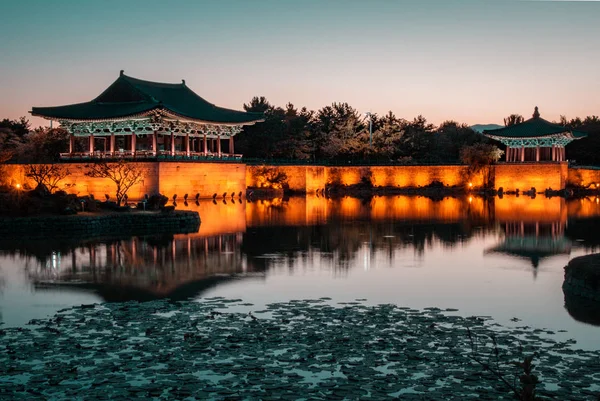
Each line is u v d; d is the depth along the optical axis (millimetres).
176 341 22891
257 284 33094
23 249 45656
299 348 22000
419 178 137625
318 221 67625
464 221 67875
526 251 45438
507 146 135375
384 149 153000
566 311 27156
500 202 100688
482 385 18641
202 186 99438
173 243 49062
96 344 22625
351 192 134750
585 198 112938
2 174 86125
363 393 18172
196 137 110375
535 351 21484
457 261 40812
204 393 18219
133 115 93000
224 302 28922
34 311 27641
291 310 27297
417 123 172000
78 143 121750
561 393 17938
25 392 18281
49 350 21906
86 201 62219
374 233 56531
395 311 27141
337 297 30000
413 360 20750
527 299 29531
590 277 29594
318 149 158000
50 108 100500
